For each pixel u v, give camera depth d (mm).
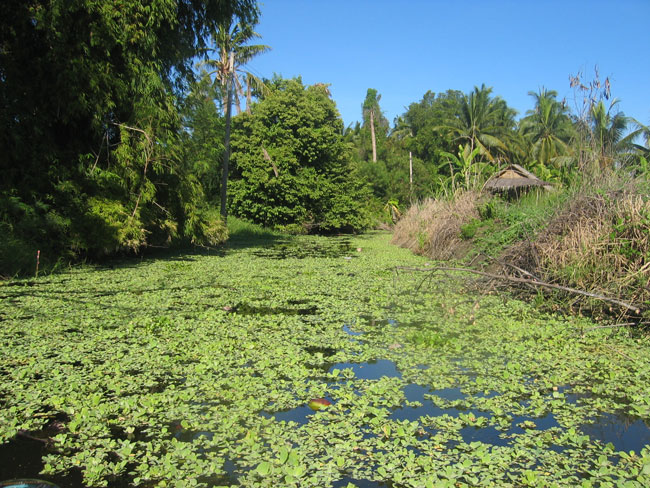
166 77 12555
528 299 7223
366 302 7465
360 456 3033
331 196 27109
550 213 8609
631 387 4008
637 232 5992
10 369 4355
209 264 11688
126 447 3088
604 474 2834
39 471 2857
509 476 2826
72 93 9875
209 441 3191
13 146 9516
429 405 3773
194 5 12969
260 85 25484
